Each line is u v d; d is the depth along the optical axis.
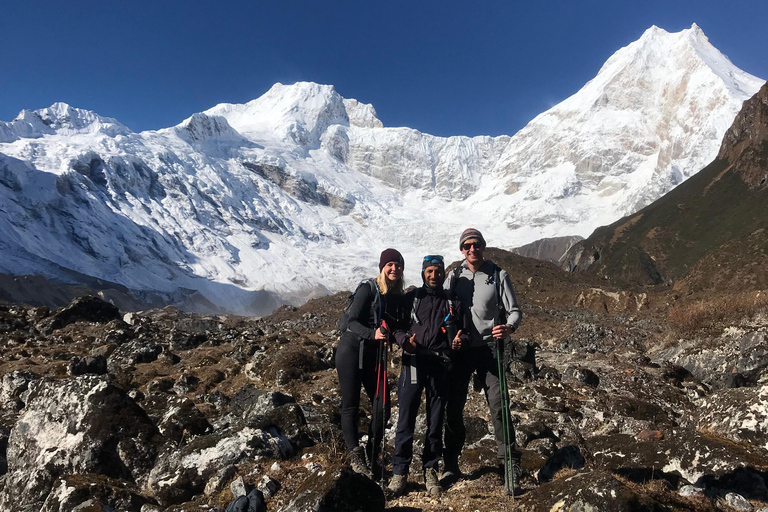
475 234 5.54
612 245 161.75
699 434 5.59
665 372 11.90
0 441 6.79
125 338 14.19
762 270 61.12
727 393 6.70
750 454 5.28
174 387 9.80
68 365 10.69
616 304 32.94
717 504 4.58
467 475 5.55
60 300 134.38
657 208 169.50
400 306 5.46
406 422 5.19
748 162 155.62
